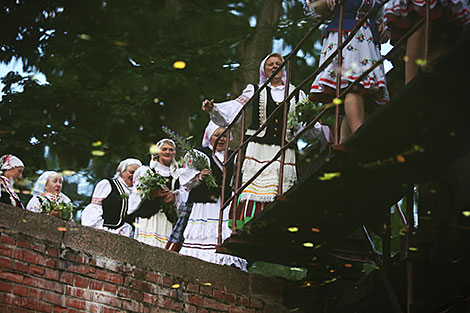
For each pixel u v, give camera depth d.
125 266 7.25
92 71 13.35
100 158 13.09
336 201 6.99
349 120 6.73
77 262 6.98
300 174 8.48
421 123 5.90
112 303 7.09
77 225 7.05
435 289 6.75
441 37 6.32
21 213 6.75
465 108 5.74
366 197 6.94
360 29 7.04
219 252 7.79
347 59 6.93
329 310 8.17
